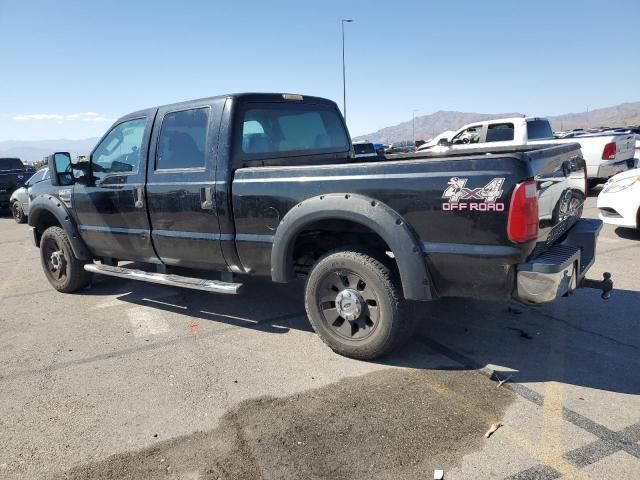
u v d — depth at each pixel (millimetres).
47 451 2982
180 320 5125
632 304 4926
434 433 2961
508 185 3137
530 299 3285
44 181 6430
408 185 3473
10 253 9852
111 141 5355
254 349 4309
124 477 2719
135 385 3756
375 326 3801
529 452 2748
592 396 3303
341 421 3133
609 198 7566
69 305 5844
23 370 4117
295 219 3914
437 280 3523
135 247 5270
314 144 5336
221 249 4488
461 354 4004
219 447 2939
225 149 4352
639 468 2590
